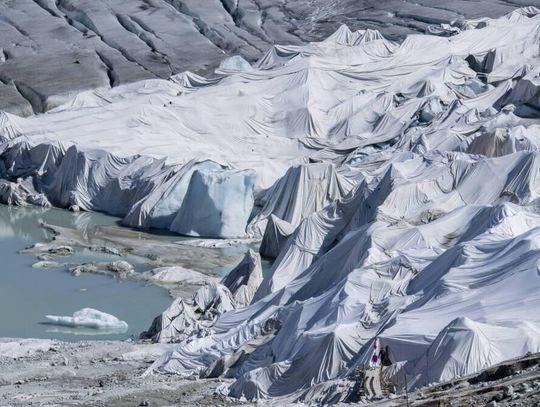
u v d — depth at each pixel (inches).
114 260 6161.4
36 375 3878.0
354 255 4539.9
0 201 7460.6
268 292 5142.7
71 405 3181.6
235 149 7829.7
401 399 2541.8
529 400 2107.5
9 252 6289.4
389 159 6835.6
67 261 6117.1
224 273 5979.3
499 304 3408.0
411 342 3230.8
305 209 6663.4
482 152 6584.6
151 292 5570.9
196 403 3206.2
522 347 3068.4
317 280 4579.2
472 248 3865.7
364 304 3750.0
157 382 3627.0
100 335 4901.6
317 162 7273.6
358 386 3041.3
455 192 5536.4
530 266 3553.2
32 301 5378.9
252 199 6850.4
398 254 4276.6
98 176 7396.7
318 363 3336.6
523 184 5472.4
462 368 3006.9
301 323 3804.1
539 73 7800.2
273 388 3336.6
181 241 6628.9
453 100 7775.6
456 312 3427.7
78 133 7810.0
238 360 3811.5
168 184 7007.9
